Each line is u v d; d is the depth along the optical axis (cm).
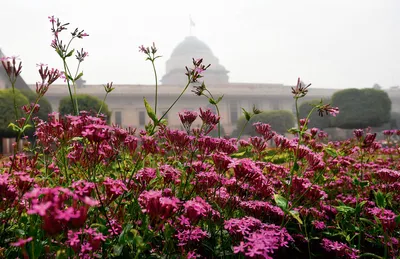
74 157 197
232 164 145
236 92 4297
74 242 96
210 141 181
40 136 204
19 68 182
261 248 110
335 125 2870
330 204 242
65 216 81
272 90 4459
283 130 3228
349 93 2789
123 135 176
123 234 115
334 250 178
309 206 209
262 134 234
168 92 4072
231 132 4172
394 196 240
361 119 2725
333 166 271
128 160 203
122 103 3956
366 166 292
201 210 120
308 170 246
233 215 181
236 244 139
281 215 168
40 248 109
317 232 208
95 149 132
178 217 139
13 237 145
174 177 167
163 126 204
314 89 4644
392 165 374
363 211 220
